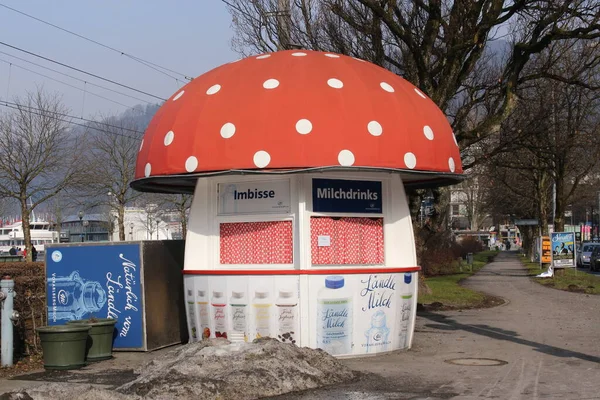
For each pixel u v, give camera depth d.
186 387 8.35
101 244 12.45
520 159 34.34
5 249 98.44
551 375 9.82
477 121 23.50
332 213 11.23
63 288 12.55
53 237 79.19
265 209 11.30
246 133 10.64
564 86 24.30
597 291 26.48
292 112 10.66
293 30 22.31
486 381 9.42
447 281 31.77
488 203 60.91
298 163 10.43
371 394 8.62
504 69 21.84
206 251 11.74
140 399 8.04
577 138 27.84
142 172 11.64
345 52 21.95
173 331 12.93
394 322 11.66
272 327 11.00
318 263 11.11
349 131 10.64
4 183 41.94
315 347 10.90
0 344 11.27
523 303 21.80
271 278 11.01
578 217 99.06
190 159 10.88
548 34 18.50
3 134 40.56
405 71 21.44
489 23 18.67
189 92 11.73
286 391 8.71
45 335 10.66
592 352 11.95
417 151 11.12
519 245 124.50
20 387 9.37
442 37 21.11
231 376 8.65
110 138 55.09
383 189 11.80
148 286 12.35
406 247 11.90
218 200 11.70
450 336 14.05
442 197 24.89
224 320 11.32
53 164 42.34
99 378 9.98
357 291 11.17
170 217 84.06
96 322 11.52
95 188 53.38
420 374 9.95
